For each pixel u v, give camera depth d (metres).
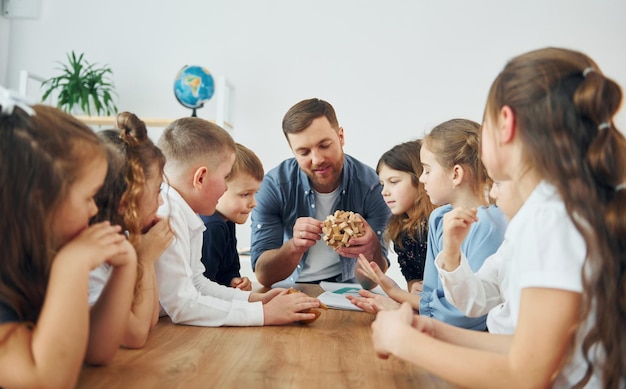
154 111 3.60
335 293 1.60
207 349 0.96
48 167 0.69
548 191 0.71
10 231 0.69
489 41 3.51
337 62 3.57
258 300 1.38
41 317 0.68
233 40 3.60
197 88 3.22
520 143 0.72
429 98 3.54
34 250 0.70
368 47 3.56
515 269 0.75
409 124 3.54
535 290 0.66
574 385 0.72
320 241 2.15
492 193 1.12
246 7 3.60
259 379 0.79
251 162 1.81
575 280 0.65
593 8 3.48
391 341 0.77
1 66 3.57
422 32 3.54
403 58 3.54
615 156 0.67
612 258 0.65
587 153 0.68
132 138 1.05
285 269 1.92
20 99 0.72
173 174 1.38
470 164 1.52
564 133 0.68
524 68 0.73
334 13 3.57
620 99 0.71
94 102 3.36
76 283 0.69
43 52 3.62
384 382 0.79
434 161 1.56
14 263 0.70
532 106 0.70
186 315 1.16
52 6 3.62
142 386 0.76
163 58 3.61
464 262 1.17
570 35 3.49
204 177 1.38
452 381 0.71
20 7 3.59
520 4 3.50
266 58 3.59
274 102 3.59
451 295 1.17
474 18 3.52
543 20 3.50
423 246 2.00
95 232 0.74
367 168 2.27
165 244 1.07
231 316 1.16
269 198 2.15
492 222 1.40
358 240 1.73
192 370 0.83
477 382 0.68
